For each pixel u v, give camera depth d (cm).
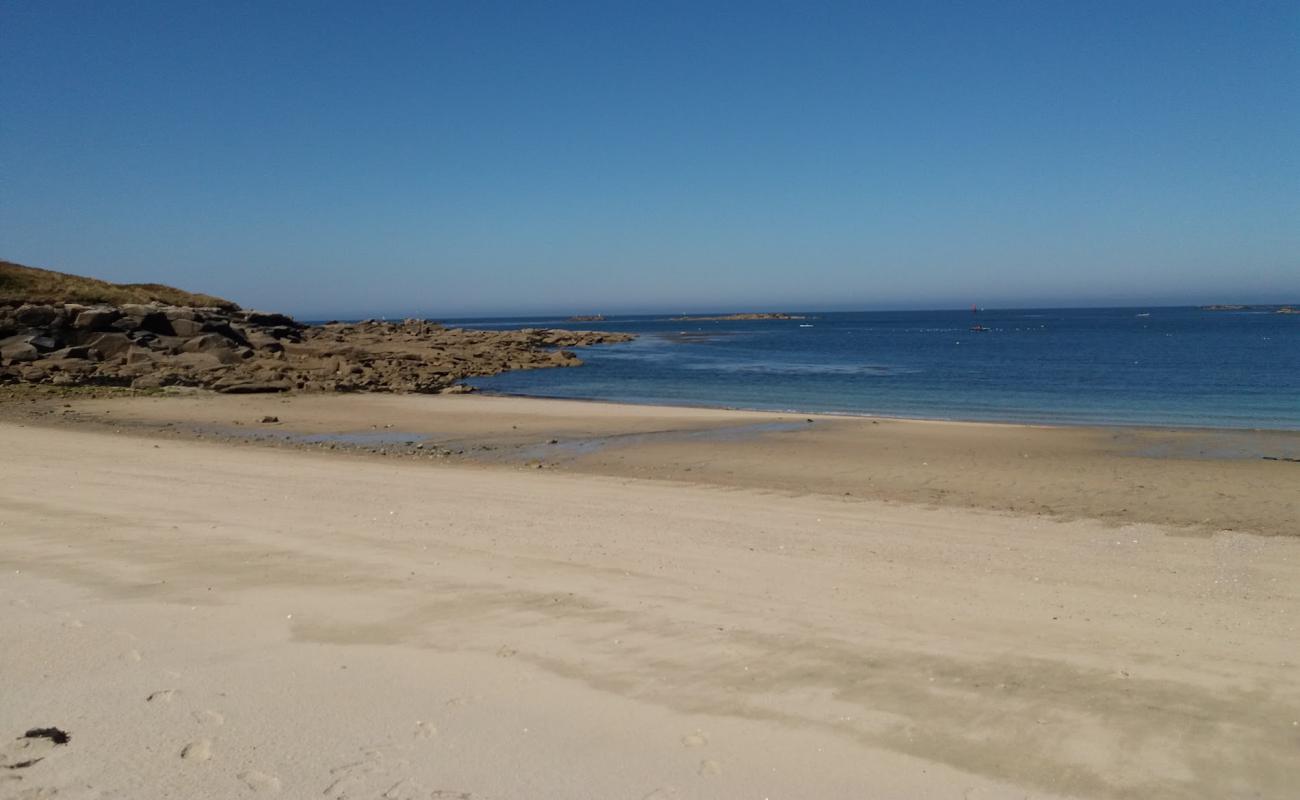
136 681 492
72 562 754
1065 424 2430
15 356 3322
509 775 395
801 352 7000
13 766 394
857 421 2377
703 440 2008
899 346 7781
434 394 3350
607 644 563
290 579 707
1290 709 472
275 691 482
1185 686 504
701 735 437
